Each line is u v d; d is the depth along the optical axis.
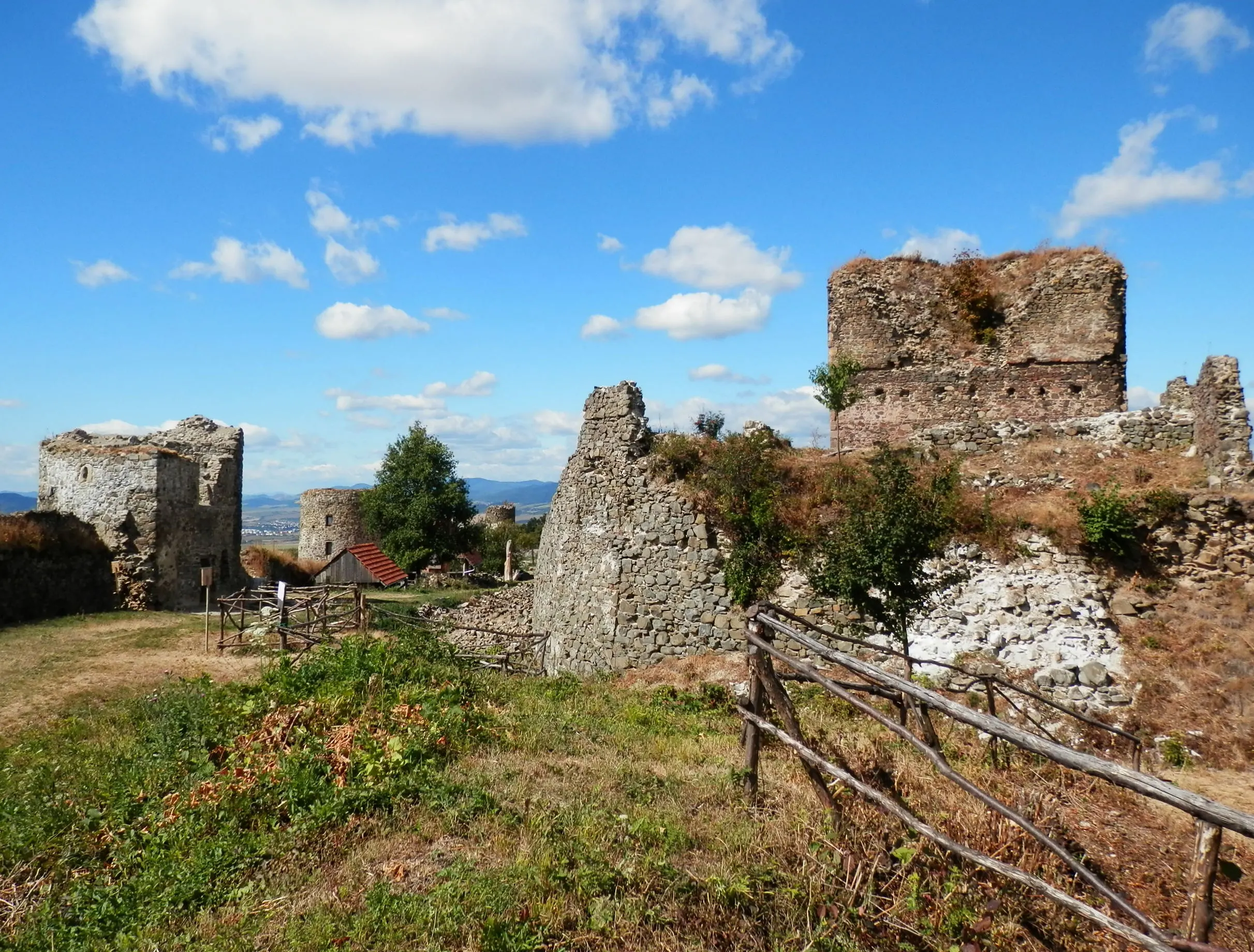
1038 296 23.59
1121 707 12.56
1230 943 5.33
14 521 22.00
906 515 12.03
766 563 15.67
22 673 14.77
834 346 24.67
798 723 6.57
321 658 12.09
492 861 6.16
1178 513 14.53
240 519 28.69
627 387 18.12
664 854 5.92
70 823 7.97
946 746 8.89
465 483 47.41
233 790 7.85
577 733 9.96
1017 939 4.93
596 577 17.50
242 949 5.29
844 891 5.29
